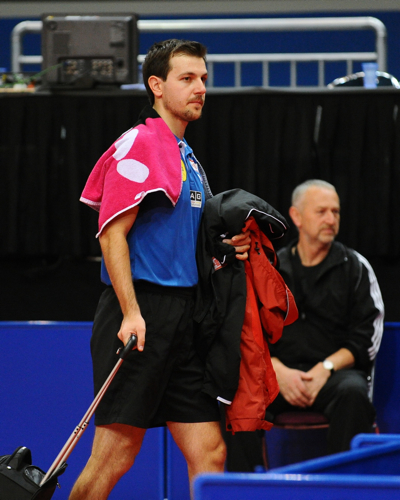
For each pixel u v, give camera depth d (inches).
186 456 283.7
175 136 290.2
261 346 287.9
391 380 453.7
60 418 430.6
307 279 450.3
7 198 520.7
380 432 452.8
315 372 420.5
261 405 283.1
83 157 521.7
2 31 955.3
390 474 151.9
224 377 278.2
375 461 150.5
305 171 514.3
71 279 538.6
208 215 290.7
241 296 285.7
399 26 938.1
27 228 524.4
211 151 519.5
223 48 967.0
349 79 575.8
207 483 122.5
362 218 517.0
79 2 901.2
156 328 274.1
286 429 447.8
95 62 535.5
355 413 401.1
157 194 278.8
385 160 510.6
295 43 959.0
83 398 431.2
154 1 897.5
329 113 514.3
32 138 522.0
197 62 288.5
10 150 518.0
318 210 444.5
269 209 294.8
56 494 426.3
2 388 433.1
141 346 260.7
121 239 268.7
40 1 907.4
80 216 521.3
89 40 535.5
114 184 269.4
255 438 416.8
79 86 528.4
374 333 432.8
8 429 431.5
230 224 285.0
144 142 275.3
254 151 514.3
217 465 281.9
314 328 445.4
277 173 516.1
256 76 948.6
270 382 295.1
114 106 521.0
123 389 273.6
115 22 534.9
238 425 281.0
